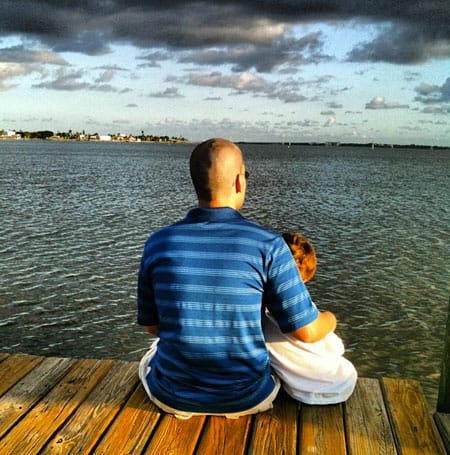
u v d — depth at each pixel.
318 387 3.26
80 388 3.52
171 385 2.95
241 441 2.90
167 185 52.88
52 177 60.25
